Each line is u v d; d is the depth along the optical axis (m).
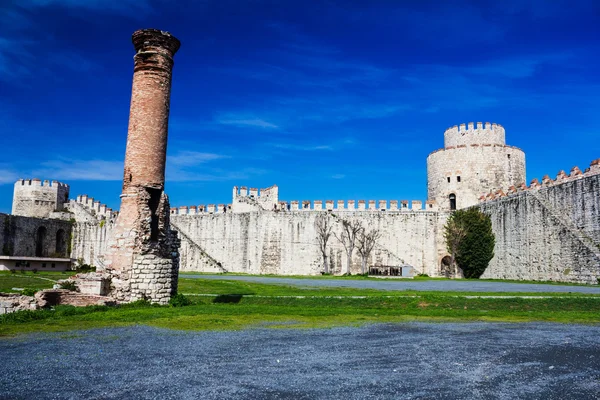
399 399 9.84
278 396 9.95
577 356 13.97
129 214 24.69
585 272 41.72
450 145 70.69
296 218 68.31
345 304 26.41
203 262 71.44
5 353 13.74
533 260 49.62
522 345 15.59
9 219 73.50
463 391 10.45
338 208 68.62
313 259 66.88
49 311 21.02
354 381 11.13
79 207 85.00
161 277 24.53
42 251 78.62
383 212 67.94
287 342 15.80
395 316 22.58
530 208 50.56
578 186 44.34
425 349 14.82
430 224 67.56
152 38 25.55
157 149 25.38
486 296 28.20
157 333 17.22
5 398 9.67
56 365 12.38
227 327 18.83
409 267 62.16
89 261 81.25
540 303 25.91
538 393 10.37
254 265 68.31
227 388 10.47
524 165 69.75
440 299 26.72
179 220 76.75
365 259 65.06
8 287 32.91
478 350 14.73
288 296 28.88
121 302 24.02
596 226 41.84
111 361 12.86
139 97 25.42
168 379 11.15
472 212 61.28
